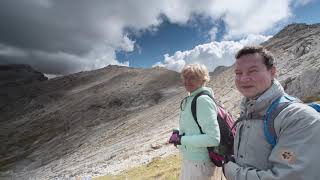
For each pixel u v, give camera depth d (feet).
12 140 616.80
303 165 10.27
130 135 398.21
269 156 11.69
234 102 301.22
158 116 460.14
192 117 20.10
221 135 19.42
